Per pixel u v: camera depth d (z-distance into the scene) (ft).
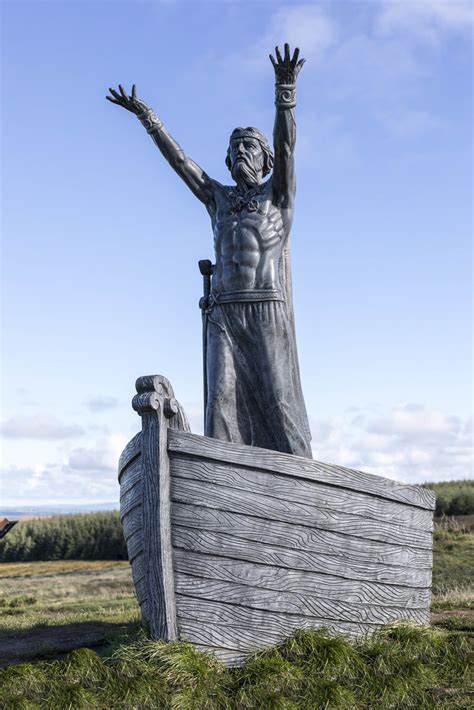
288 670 25.12
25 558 172.65
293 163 32.45
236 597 26.12
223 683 24.58
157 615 25.31
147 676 24.11
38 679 24.86
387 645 28.17
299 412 32.65
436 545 78.84
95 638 36.17
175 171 34.14
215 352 32.48
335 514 28.81
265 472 26.96
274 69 31.24
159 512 25.39
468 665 27.43
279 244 32.89
